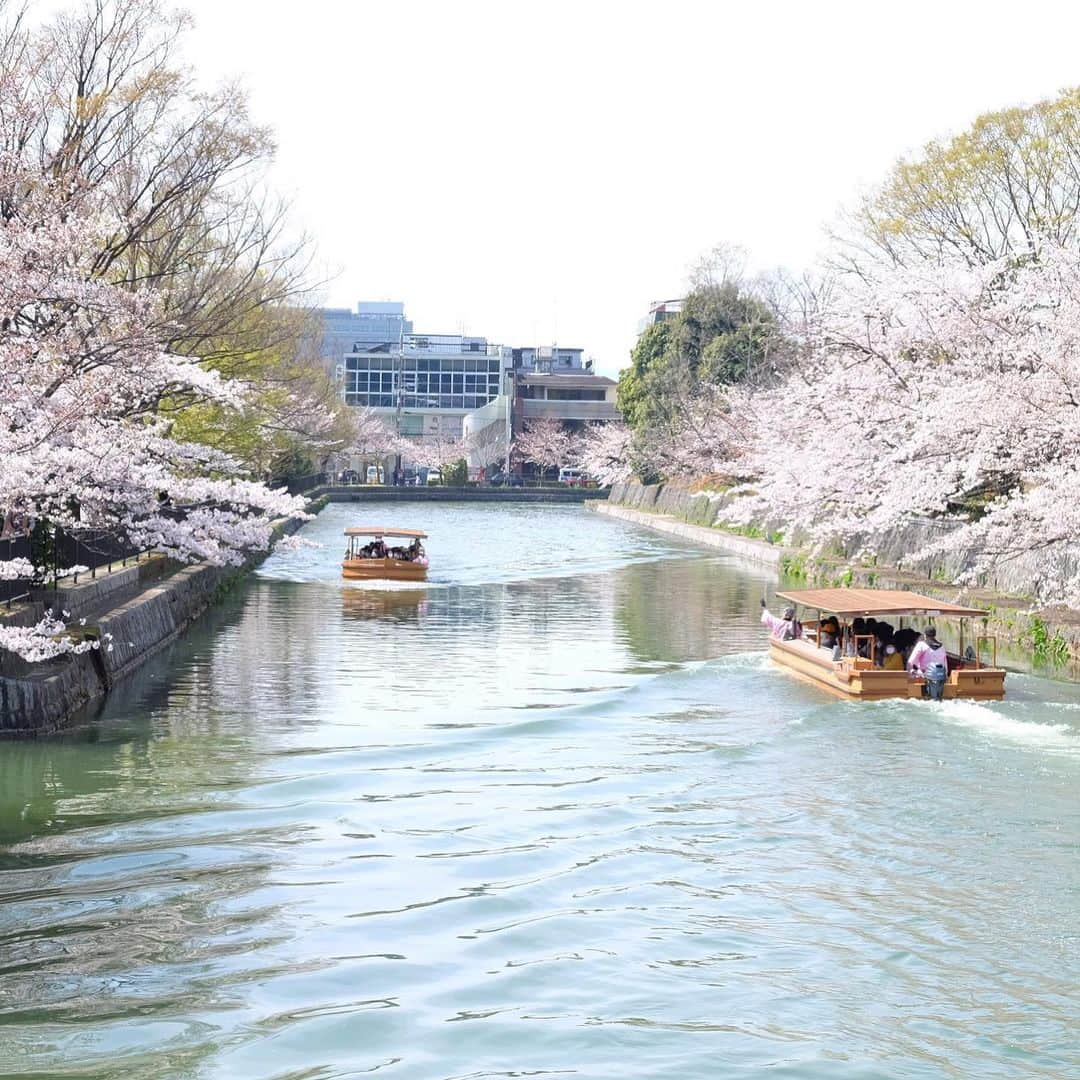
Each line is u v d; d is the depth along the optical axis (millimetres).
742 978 11484
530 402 127000
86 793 16844
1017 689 23750
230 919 12633
